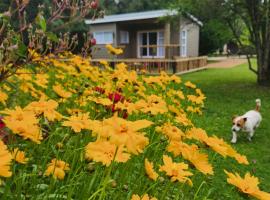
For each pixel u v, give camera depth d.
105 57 25.23
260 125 7.22
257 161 4.93
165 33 23.59
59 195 1.68
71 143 2.31
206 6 13.89
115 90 3.17
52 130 2.17
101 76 4.65
